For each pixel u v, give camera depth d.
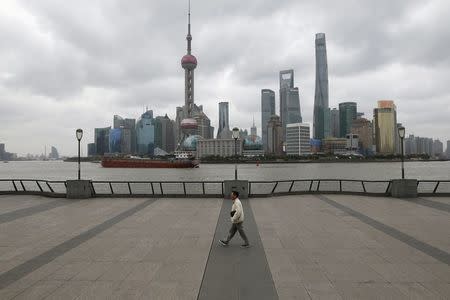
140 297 7.98
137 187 66.38
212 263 10.43
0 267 10.13
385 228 15.08
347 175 130.12
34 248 12.14
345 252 11.51
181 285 8.68
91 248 12.13
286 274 9.44
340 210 19.89
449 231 14.45
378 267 9.97
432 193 25.55
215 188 63.44
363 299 7.82
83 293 8.22
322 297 7.93
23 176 137.25
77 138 27.88
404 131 26.77
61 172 174.12
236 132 26.31
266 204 22.36
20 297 8.02
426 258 10.78
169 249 12.00
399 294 8.07
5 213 19.30
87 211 19.98
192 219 17.55
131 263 10.45
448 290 8.29
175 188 63.69
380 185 69.44
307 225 15.86
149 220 17.30
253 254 11.35
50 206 21.88
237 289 8.41
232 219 12.26
